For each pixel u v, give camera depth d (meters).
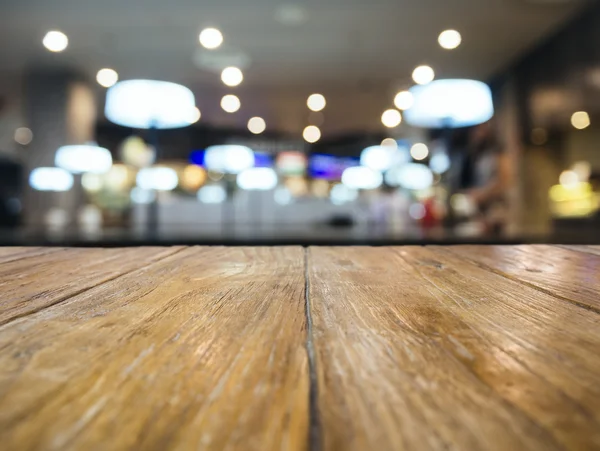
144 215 6.39
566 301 0.48
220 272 0.66
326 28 5.30
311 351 0.33
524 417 0.23
